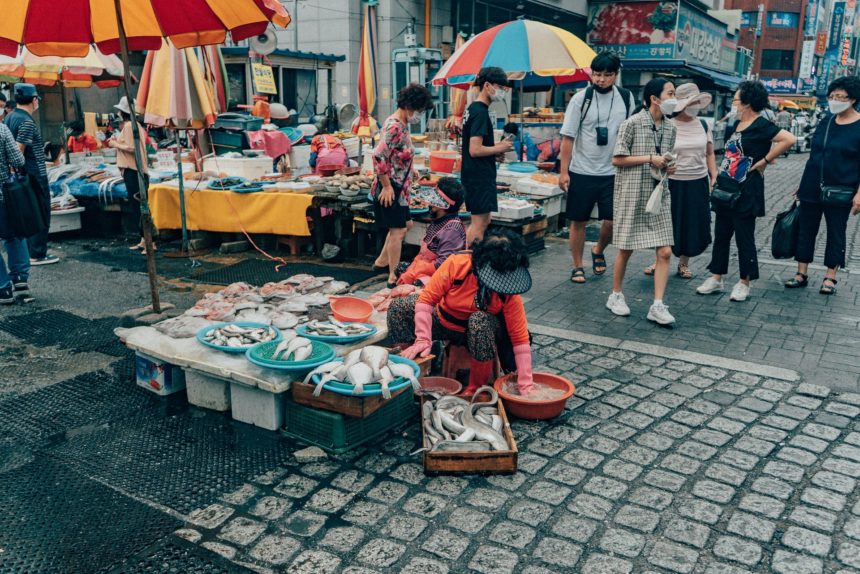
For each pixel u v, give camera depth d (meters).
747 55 37.34
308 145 11.84
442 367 4.29
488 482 3.19
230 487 3.16
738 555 2.66
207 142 10.17
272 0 4.76
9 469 3.31
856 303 5.93
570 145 6.30
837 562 2.62
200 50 9.26
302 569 2.59
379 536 2.79
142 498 3.07
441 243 5.06
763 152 5.72
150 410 3.98
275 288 5.14
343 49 19.20
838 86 5.75
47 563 2.62
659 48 23.69
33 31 5.14
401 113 5.96
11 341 5.03
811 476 3.22
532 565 2.61
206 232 8.16
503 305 3.76
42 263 7.25
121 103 7.73
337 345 4.00
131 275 6.89
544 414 3.72
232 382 3.79
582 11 24.41
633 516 2.91
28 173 5.92
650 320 5.38
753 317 5.54
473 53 7.61
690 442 3.54
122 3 5.17
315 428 3.52
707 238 6.02
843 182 5.90
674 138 5.26
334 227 7.75
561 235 9.01
